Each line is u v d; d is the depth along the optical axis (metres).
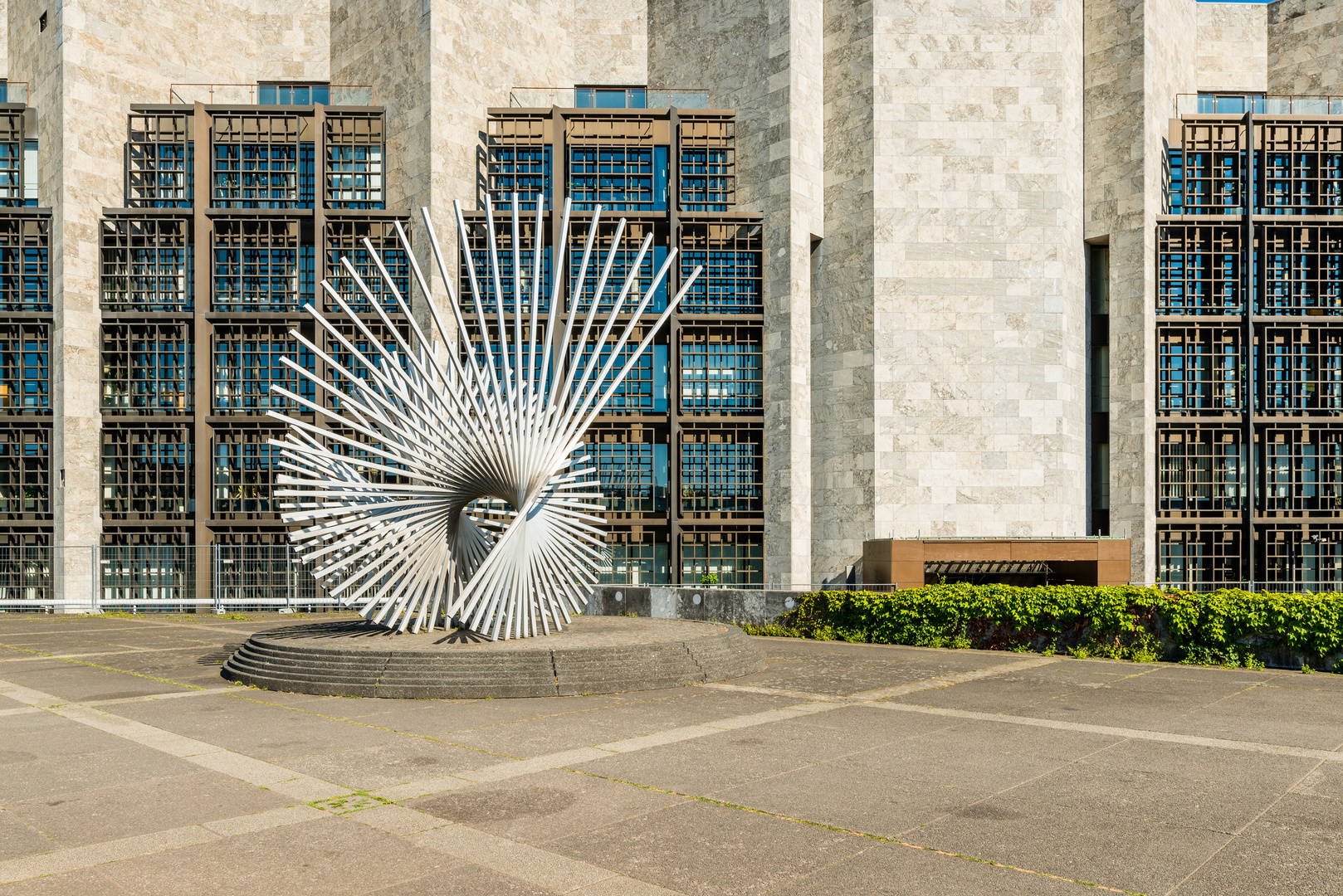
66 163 26.39
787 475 25.22
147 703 11.75
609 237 26.94
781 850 6.20
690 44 27.72
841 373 25.91
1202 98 28.22
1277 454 26.66
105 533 26.67
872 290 25.38
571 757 8.76
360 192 27.36
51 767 8.42
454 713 11.01
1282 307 26.31
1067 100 25.66
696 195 27.12
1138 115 25.67
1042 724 10.38
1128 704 11.64
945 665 15.21
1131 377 25.61
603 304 26.75
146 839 6.43
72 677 14.04
